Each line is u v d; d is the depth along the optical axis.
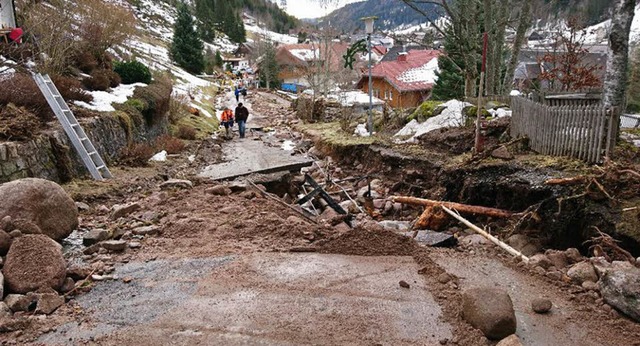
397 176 11.39
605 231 6.20
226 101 38.97
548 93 11.34
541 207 7.19
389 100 32.50
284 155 15.80
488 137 10.69
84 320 4.33
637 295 4.20
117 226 6.89
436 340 3.94
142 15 80.44
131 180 10.48
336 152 14.54
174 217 7.36
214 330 4.12
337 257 5.79
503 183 7.95
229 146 18.52
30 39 14.15
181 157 15.04
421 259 5.64
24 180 6.12
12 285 4.69
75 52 16.81
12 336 4.02
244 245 6.22
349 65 14.72
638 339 3.95
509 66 16.72
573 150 8.05
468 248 6.44
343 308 4.47
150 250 6.13
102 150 11.69
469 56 15.05
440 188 9.62
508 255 5.96
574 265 5.29
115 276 5.30
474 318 4.09
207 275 5.28
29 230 5.59
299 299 4.66
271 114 30.91
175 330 4.13
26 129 8.77
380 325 4.17
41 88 9.93
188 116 23.75
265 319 4.29
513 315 3.98
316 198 10.33
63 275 4.99
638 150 7.78
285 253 5.92
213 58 71.38
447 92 21.91
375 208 9.96
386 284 4.98
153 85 19.78
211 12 103.88
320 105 23.91
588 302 4.58
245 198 8.71
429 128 13.23
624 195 6.49
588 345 3.89
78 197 8.66
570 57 19.58
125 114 13.96
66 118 9.91
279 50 66.06
